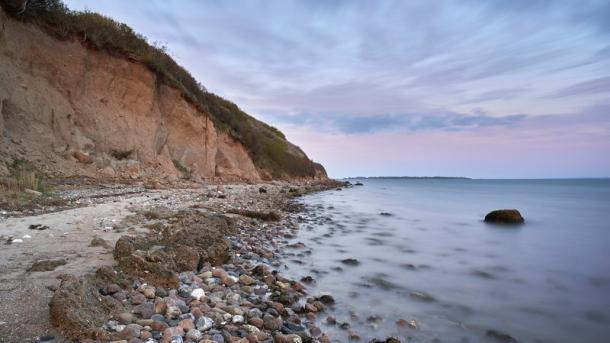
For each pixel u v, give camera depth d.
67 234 7.19
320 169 84.62
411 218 19.58
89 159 17.80
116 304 4.02
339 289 6.54
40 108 16.89
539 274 8.60
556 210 27.00
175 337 3.58
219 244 7.26
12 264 5.14
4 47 16.05
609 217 21.97
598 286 7.66
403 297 6.37
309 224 14.54
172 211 11.23
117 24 24.20
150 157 22.52
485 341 4.88
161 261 5.47
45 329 3.34
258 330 4.14
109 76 21.80
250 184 34.31
